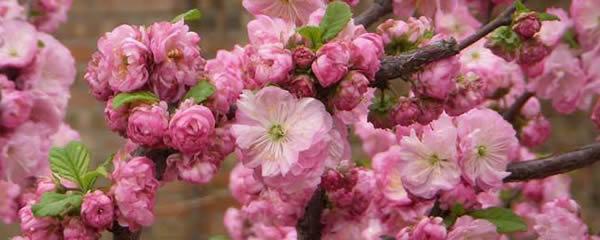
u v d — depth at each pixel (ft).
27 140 2.23
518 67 2.55
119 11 4.60
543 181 2.79
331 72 1.63
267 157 1.65
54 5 2.62
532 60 2.06
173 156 1.68
